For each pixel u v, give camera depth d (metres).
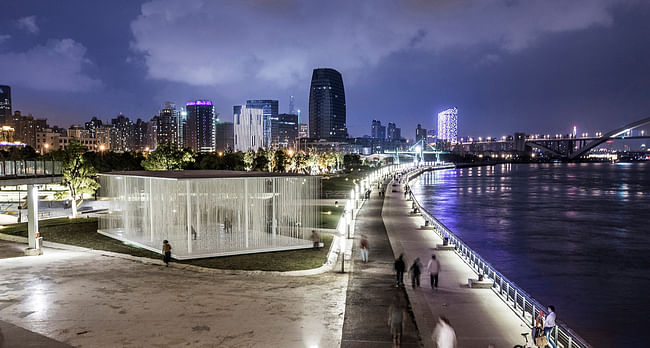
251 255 35.72
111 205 47.69
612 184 170.00
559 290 40.44
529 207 99.94
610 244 60.25
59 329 20.09
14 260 33.78
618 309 35.72
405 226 53.47
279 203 52.00
